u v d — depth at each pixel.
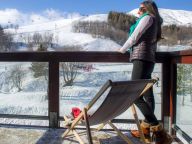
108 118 3.08
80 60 3.91
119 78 3.83
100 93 2.58
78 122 3.29
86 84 3.91
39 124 4.07
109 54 3.85
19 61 4.02
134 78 3.32
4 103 4.13
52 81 3.96
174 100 3.74
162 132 3.33
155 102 3.86
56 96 3.97
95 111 2.77
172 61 3.72
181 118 3.53
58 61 3.93
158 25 3.36
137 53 3.29
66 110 3.98
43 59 3.97
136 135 3.66
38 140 3.50
